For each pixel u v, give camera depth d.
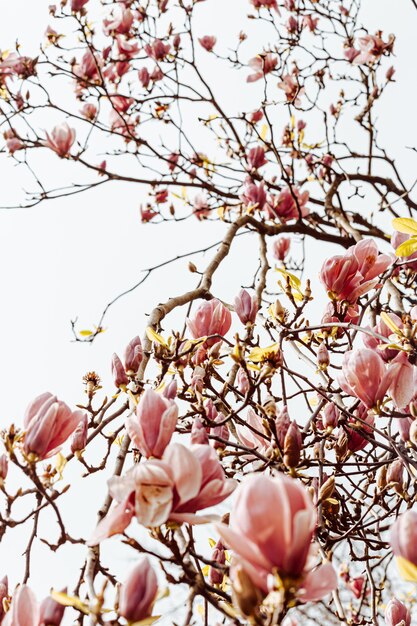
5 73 2.70
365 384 1.41
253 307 1.66
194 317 1.67
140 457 1.54
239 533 1.03
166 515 1.12
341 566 1.87
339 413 1.64
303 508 1.02
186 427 1.63
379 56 3.02
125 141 3.17
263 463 1.53
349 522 1.71
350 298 1.61
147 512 1.12
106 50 2.98
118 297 2.14
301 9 3.15
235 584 1.05
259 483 1.03
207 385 1.59
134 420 1.22
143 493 1.14
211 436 1.50
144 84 3.02
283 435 1.39
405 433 1.44
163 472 1.13
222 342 1.64
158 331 1.75
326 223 2.91
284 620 1.22
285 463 1.34
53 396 1.33
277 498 1.02
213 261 2.05
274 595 1.02
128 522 1.14
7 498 1.37
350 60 3.18
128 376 1.60
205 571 1.55
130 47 3.04
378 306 1.83
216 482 1.16
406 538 1.07
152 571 1.11
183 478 1.14
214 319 1.66
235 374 1.74
